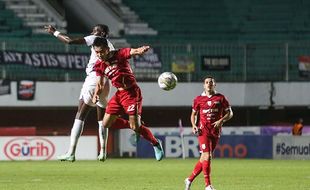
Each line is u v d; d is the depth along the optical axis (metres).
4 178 61.28
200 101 48.59
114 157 111.12
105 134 43.88
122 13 133.50
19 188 49.94
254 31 133.00
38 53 111.38
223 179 60.53
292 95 115.38
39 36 124.69
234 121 120.25
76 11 133.62
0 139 99.94
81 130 44.00
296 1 136.50
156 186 52.09
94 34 41.97
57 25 128.12
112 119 41.72
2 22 126.38
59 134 114.31
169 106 113.56
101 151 43.81
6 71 110.38
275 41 131.88
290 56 119.62
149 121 118.25
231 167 81.00
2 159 99.81
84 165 85.25
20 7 128.62
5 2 128.62
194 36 131.62
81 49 113.88
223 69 116.12
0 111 113.06
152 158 108.69
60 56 111.69
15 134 104.56
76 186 51.97
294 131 108.62
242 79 116.25
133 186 52.06
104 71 40.56
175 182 56.62
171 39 130.25
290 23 134.00
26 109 113.56
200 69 115.25
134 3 135.75
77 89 111.38
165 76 41.81
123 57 40.28
